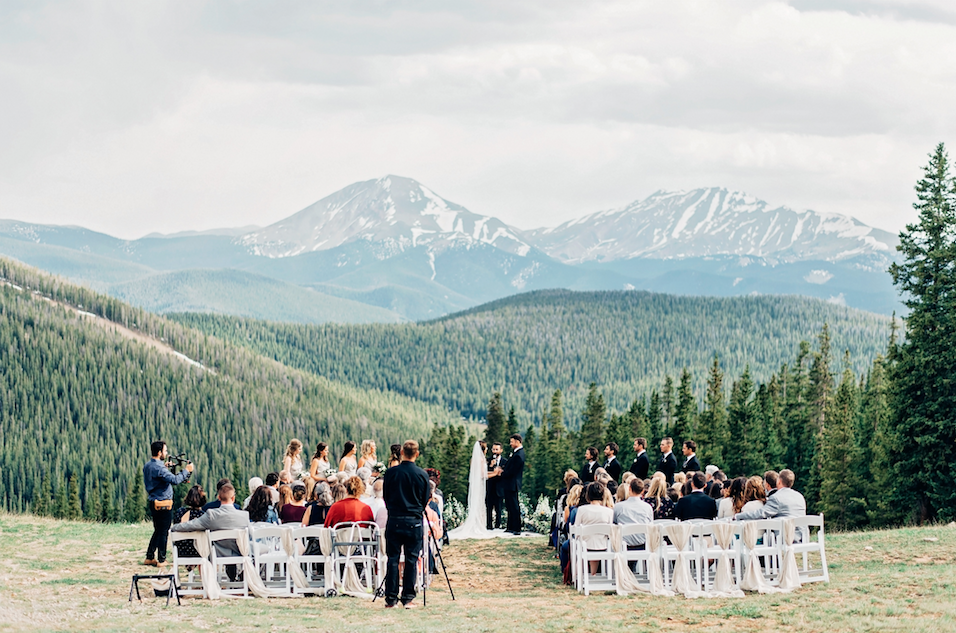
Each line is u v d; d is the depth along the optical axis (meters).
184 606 12.44
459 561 18.33
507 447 104.56
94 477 196.12
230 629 10.74
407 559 13.06
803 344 81.56
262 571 15.16
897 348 35.75
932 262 35.09
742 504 15.38
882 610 11.37
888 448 36.78
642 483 14.95
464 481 91.81
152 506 16.03
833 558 16.91
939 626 10.27
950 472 34.09
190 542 13.62
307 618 11.72
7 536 20.34
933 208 35.31
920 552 16.92
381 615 12.10
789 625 10.88
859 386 72.25
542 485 94.38
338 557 14.30
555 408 106.25
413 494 13.00
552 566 17.62
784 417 79.44
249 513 15.59
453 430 96.44
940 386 34.38
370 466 19.95
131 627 10.58
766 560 14.92
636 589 13.98
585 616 11.84
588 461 20.55
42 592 13.25
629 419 98.88
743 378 71.81
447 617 11.91
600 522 14.65
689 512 15.25
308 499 17.88
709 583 14.43
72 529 22.41
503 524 25.03
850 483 53.62
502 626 11.09
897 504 36.88
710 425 80.06
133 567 16.16
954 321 33.88
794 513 14.45
